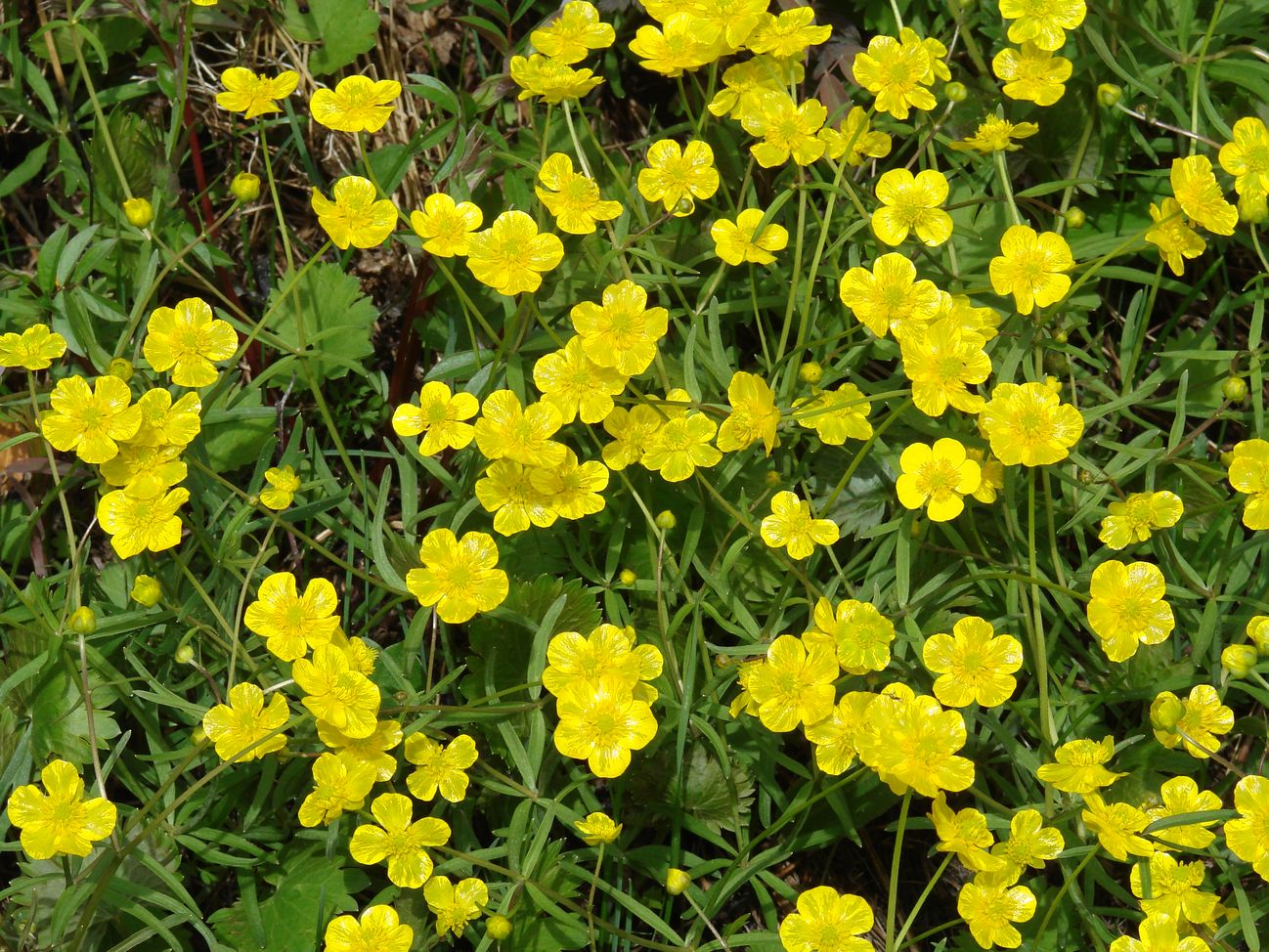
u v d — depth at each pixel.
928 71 0.40
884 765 0.34
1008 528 0.40
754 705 0.37
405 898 0.39
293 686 0.38
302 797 0.39
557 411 0.37
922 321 0.38
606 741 0.35
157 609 0.39
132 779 0.38
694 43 0.40
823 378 0.41
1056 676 0.40
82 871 0.35
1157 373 0.41
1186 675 0.40
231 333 0.38
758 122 0.40
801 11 0.40
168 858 0.38
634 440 0.38
